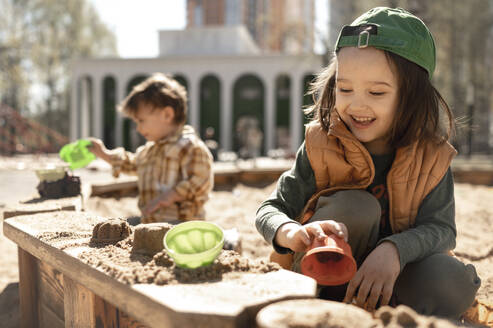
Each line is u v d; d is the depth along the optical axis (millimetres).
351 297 1285
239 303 880
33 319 1742
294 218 1669
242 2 46031
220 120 26828
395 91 1427
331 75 1626
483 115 23156
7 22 28328
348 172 1595
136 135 25859
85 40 32844
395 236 1370
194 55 28078
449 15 17406
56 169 2891
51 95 31812
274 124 26609
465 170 6816
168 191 2508
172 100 2730
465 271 1324
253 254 2498
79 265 1240
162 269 1118
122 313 1127
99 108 26844
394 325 818
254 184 5945
